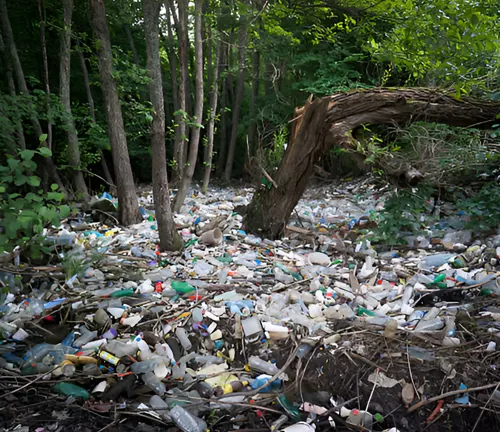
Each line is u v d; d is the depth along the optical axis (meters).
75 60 11.35
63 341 2.95
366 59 10.67
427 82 6.54
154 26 4.89
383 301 3.50
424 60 4.41
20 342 2.95
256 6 5.68
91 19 5.59
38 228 3.01
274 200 5.20
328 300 3.39
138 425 2.38
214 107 8.81
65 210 3.12
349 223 5.83
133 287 3.61
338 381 2.63
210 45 13.05
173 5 8.09
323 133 4.90
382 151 4.61
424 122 5.09
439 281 3.70
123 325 3.06
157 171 4.38
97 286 3.61
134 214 6.01
